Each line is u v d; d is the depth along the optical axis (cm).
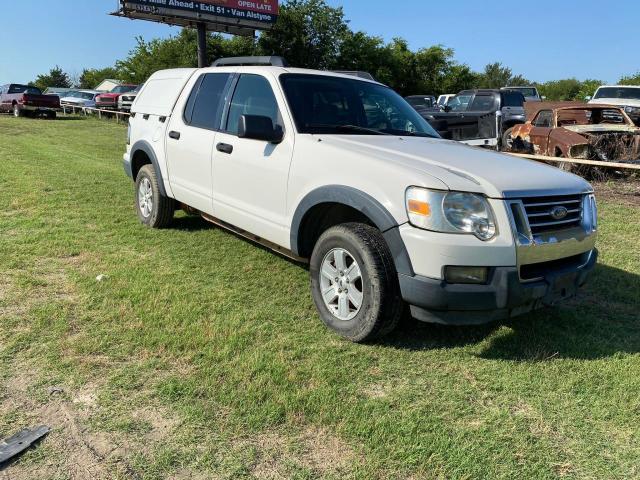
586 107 1230
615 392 309
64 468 233
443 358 346
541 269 343
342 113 446
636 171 1041
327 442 258
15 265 472
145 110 622
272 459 245
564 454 257
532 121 1284
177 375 308
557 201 346
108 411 273
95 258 506
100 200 764
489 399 301
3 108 2677
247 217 450
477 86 4562
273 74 446
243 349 342
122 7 2106
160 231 613
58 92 3409
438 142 438
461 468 243
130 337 349
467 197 317
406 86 4125
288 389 298
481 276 315
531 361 344
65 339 343
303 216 387
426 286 315
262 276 480
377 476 236
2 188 800
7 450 240
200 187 513
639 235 658
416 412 284
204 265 502
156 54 3706
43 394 285
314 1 3400
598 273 519
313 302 400
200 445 252
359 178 350
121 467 235
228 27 2566
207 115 513
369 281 341
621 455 257
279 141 414
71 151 1338
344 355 342
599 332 391
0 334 346
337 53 3597
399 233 325
